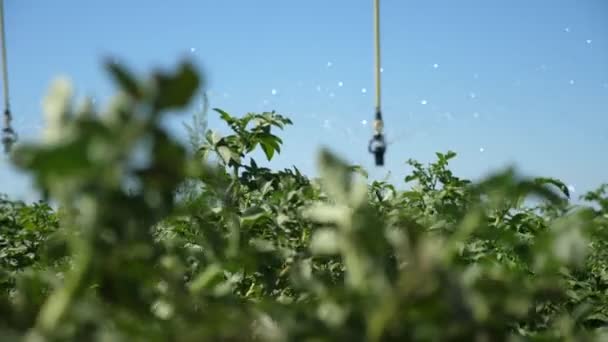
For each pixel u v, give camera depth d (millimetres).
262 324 923
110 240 804
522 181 842
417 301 767
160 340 844
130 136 709
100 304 872
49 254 1108
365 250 850
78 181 766
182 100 711
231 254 1591
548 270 980
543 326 1527
